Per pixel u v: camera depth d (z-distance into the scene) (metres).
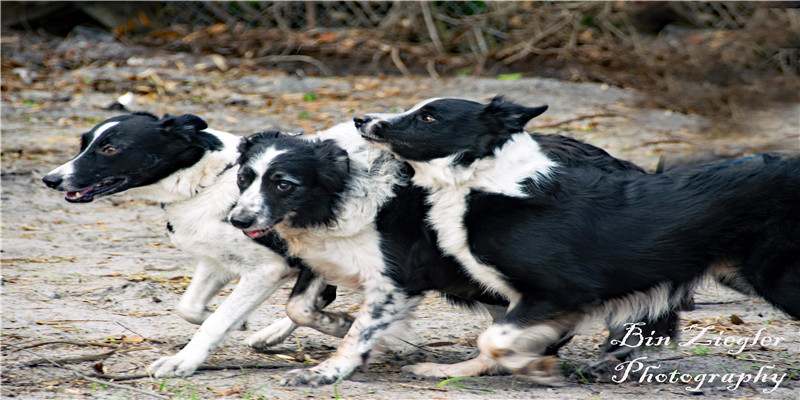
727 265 7.32
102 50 24.48
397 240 7.38
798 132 18.45
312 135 7.74
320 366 7.26
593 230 7.05
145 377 7.25
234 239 7.73
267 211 7.17
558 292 7.05
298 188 7.18
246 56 24.59
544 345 7.22
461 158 7.13
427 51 24.80
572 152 7.51
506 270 7.13
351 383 7.20
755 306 10.22
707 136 18.39
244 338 8.68
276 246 7.69
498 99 7.32
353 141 7.53
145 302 9.64
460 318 9.55
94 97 20.83
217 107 20.41
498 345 7.11
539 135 7.70
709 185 7.16
